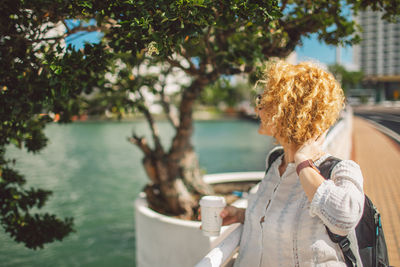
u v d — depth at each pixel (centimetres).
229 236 159
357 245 117
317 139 124
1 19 207
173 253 417
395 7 283
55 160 1953
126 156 2158
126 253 685
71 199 1100
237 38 337
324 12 308
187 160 540
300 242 123
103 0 187
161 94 529
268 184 147
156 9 175
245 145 2631
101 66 217
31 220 327
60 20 234
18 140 293
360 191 106
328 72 129
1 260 657
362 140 634
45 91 223
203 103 746
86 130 4506
